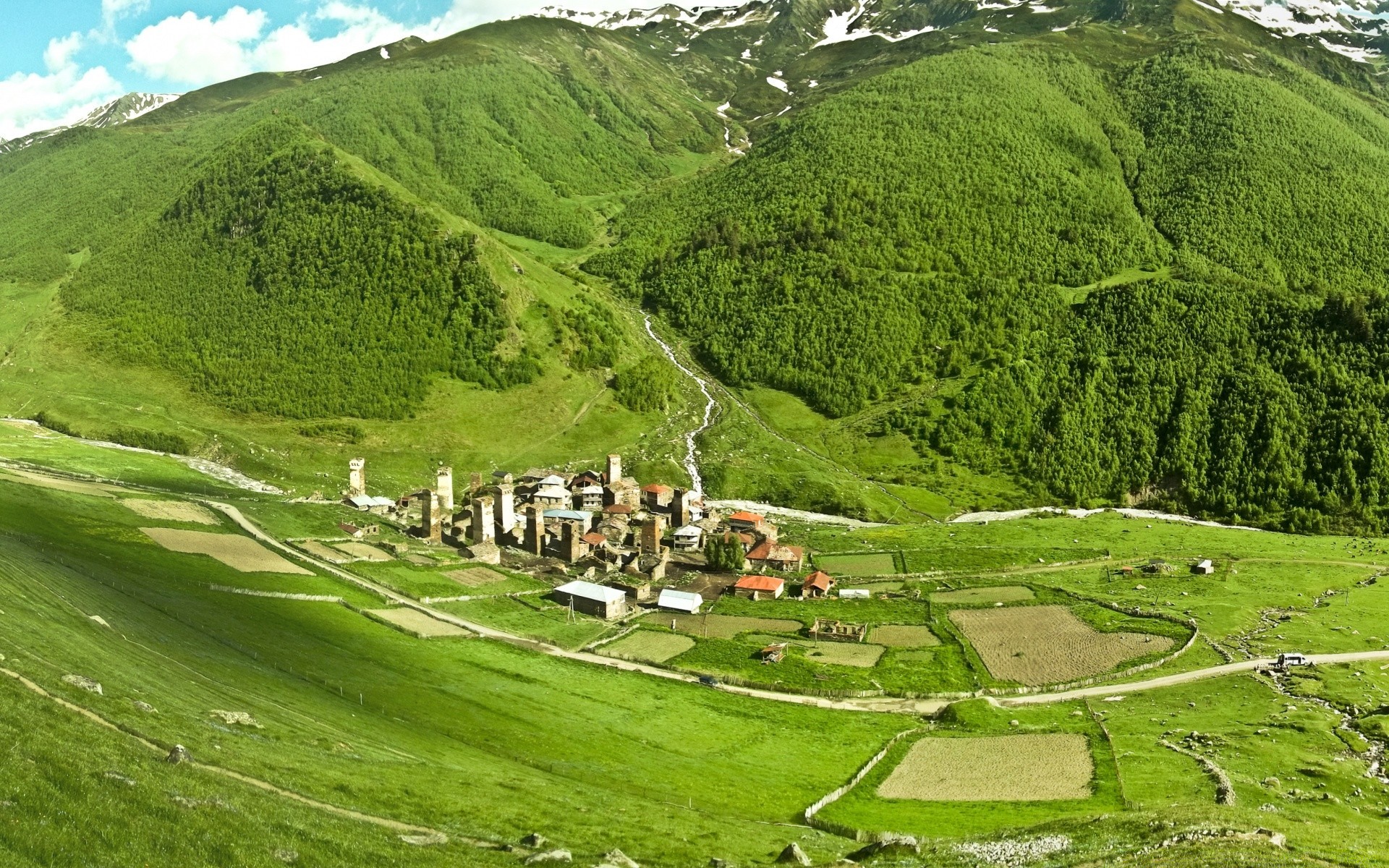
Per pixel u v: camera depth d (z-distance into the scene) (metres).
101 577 123.75
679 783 100.00
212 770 68.25
